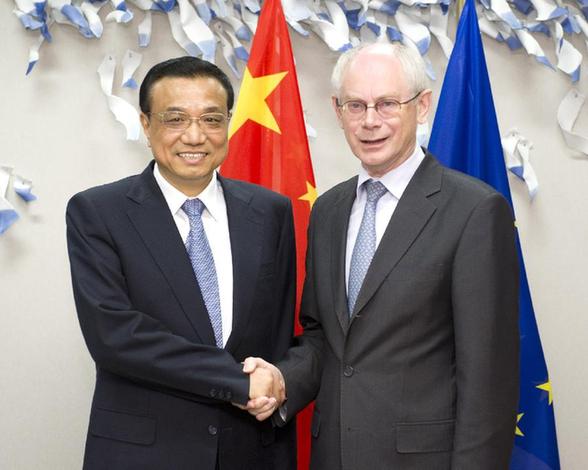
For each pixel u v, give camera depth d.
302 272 1.92
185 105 1.45
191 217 1.51
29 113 2.08
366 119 1.46
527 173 2.17
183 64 1.48
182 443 1.44
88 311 1.43
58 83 2.09
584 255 2.24
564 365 2.25
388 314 1.41
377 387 1.41
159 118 1.46
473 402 1.34
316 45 2.19
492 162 1.94
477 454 1.33
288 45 1.97
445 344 1.42
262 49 1.97
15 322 2.11
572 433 2.25
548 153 2.23
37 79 2.08
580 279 2.24
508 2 2.17
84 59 2.10
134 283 1.45
